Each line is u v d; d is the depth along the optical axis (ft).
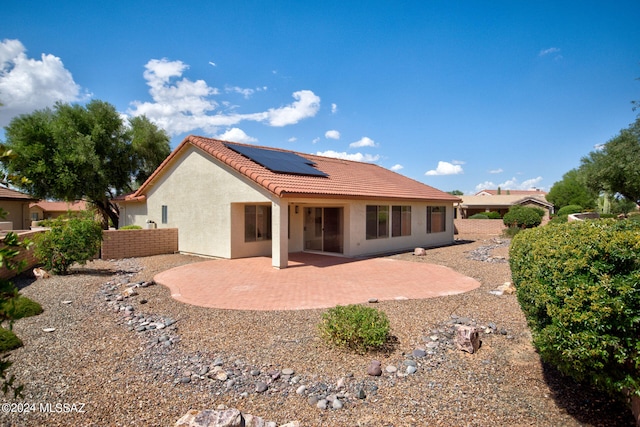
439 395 14.05
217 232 51.19
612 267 11.05
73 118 91.15
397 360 17.15
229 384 14.85
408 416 12.71
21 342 18.78
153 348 18.62
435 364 16.70
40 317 23.59
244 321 22.98
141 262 48.19
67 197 86.79
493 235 99.66
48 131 83.97
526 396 13.87
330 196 46.42
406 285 33.78
